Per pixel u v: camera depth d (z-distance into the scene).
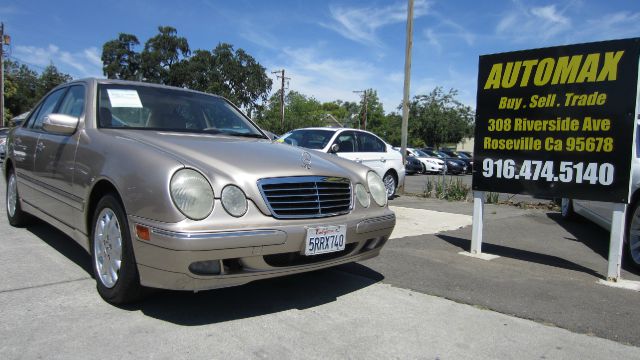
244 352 2.70
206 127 4.34
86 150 3.61
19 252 4.50
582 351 2.90
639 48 4.27
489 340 3.00
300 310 3.38
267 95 54.09
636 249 5.01
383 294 3.79
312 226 3.10
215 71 49.59
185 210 2.75
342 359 2.67
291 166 3.27
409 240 5.98
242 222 2.88
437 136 50.31
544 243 6.29
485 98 5.21
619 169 4.38
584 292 4.05
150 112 4.15
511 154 5.04
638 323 3.36
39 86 61.19
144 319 3.09
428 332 3.08
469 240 6.12
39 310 3.15
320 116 61.75
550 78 4.76
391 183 11.17
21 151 5.03
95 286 3.64
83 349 2.65
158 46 47.00
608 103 4.43
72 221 3.80
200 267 2.79
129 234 3.01
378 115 81.38
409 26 12.50
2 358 2.51
